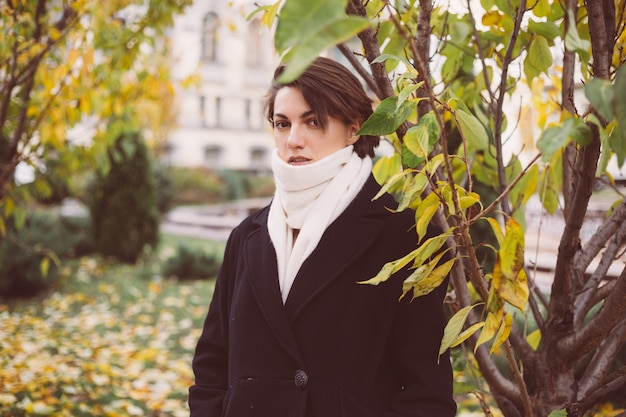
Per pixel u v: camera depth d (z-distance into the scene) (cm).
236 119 3688
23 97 352
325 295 141
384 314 141
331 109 146
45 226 879
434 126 118
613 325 141
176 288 841
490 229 356
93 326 622
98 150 394
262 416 139
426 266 121
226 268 165
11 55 328
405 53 165
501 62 190
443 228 151
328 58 151
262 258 150
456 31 180
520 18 153
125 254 1006
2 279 732
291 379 140
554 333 152
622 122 83
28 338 551
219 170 3047
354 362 139
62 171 391
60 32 339
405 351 140
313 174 144
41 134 365
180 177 2747
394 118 116
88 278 880
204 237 1423
